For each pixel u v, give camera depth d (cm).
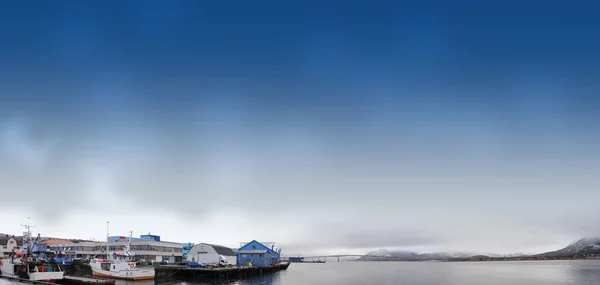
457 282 11631
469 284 10925
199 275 9725
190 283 8606
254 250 14800
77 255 13038
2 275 6009
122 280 8162
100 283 6078
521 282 11631
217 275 9912
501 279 12912
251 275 11956
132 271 8250
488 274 16188
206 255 12206
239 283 9388
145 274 8481
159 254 13325
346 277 13862
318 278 12800
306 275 14175
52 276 6150
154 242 13162
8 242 13138
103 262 8406
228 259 12644
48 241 14200
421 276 14838
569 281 11819
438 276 14825
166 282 8588
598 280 12106
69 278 6306
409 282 11606
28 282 5256
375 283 11069
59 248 13550
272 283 9769
